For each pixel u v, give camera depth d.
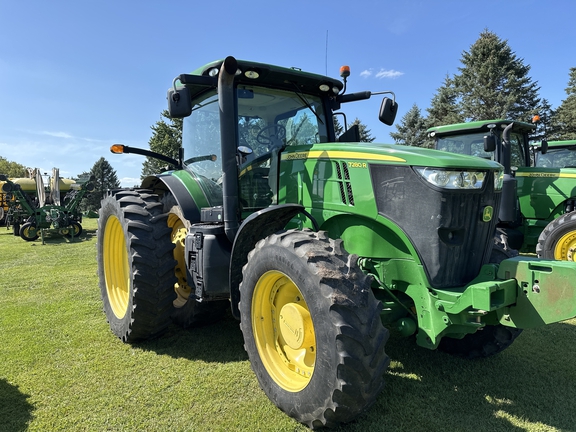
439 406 2.51
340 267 2.15
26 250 9.38
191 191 3.59
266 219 2.64
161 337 3.65
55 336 3.68
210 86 3.52
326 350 2.03
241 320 2.65
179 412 2.45
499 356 3.26
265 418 2.36
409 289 2.52
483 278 2.40
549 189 6.79
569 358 3.22
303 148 3.03
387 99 3.49
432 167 2.33
